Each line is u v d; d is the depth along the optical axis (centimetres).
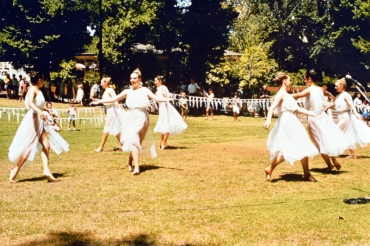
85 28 3628
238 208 607
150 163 969
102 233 510
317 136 867
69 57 3650
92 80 3497
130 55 3419
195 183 765
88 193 692
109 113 1152
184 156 1067
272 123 2339
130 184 755
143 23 3259
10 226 533
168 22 3406
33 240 488
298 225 530
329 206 613
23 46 3431
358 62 4162
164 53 3656
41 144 786
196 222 547
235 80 3594
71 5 3419
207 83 3584
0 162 993
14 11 3478
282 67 4572
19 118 2162
